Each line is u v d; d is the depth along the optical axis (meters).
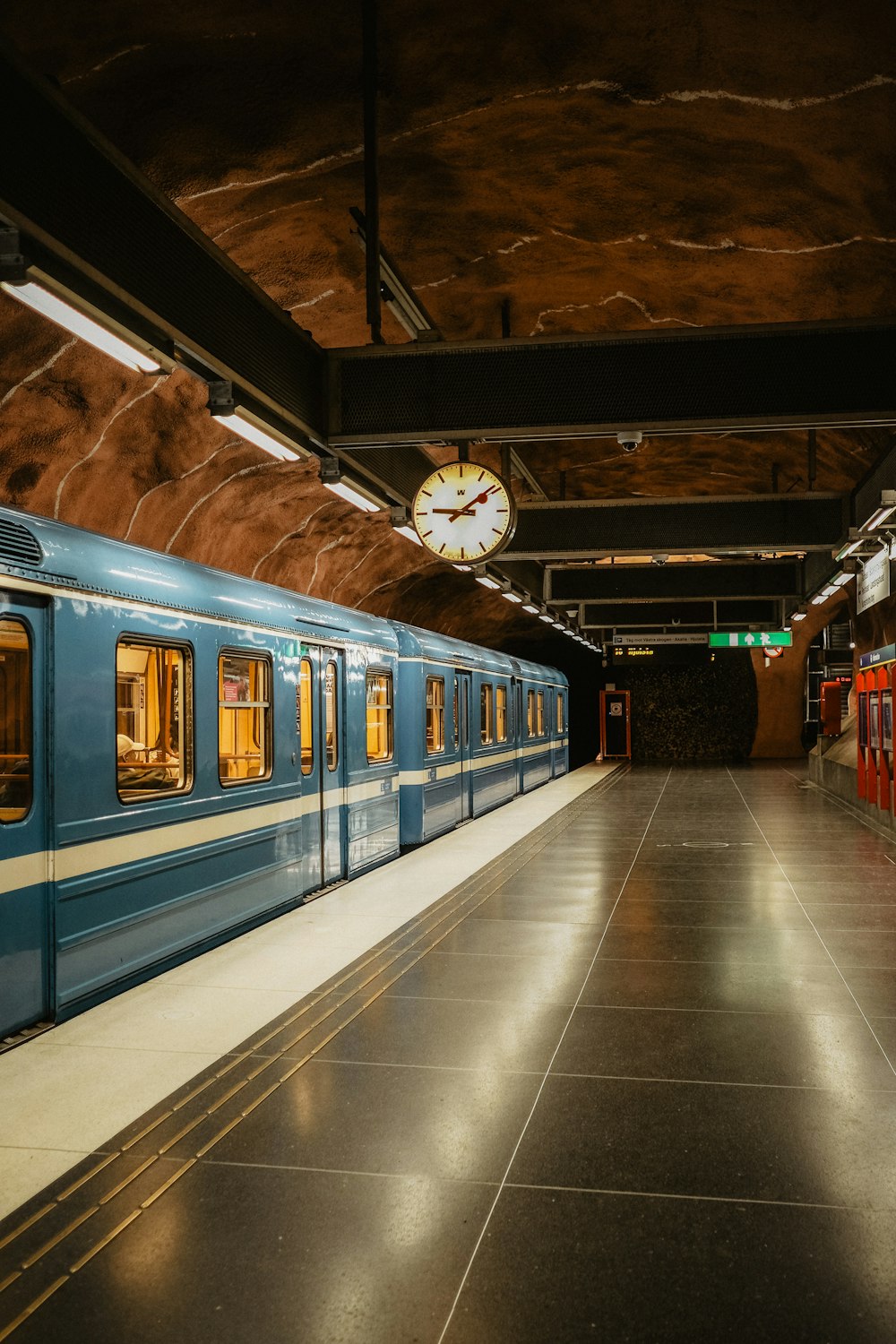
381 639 11.62
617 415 5.85
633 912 8.66
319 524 13.88
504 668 20.09
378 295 6.05
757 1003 5.88
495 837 14.41
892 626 16.33
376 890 9.89
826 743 24.44
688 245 7.61
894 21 4.92
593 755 40.81
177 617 6.87
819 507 11.76
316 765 9.59
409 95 5.68
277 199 6.57
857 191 6.46
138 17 4.84
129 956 6.23
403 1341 2.73
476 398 6.02
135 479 9.52
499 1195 3.53
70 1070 4.83
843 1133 4.03
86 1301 2.92
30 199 3.62
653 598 16.58
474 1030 5.40
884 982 6.32
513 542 12.17
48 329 6.87
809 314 8.38
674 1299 2.90
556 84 5.66
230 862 7.62
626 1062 4.89
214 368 5.03
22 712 5.34
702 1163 3.77
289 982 6.43
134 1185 3.63
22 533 5.36
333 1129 4.11
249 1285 3.00
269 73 5.39
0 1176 3.73
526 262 7.89
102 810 5.95
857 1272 3.02
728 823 15.88
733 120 5.97
